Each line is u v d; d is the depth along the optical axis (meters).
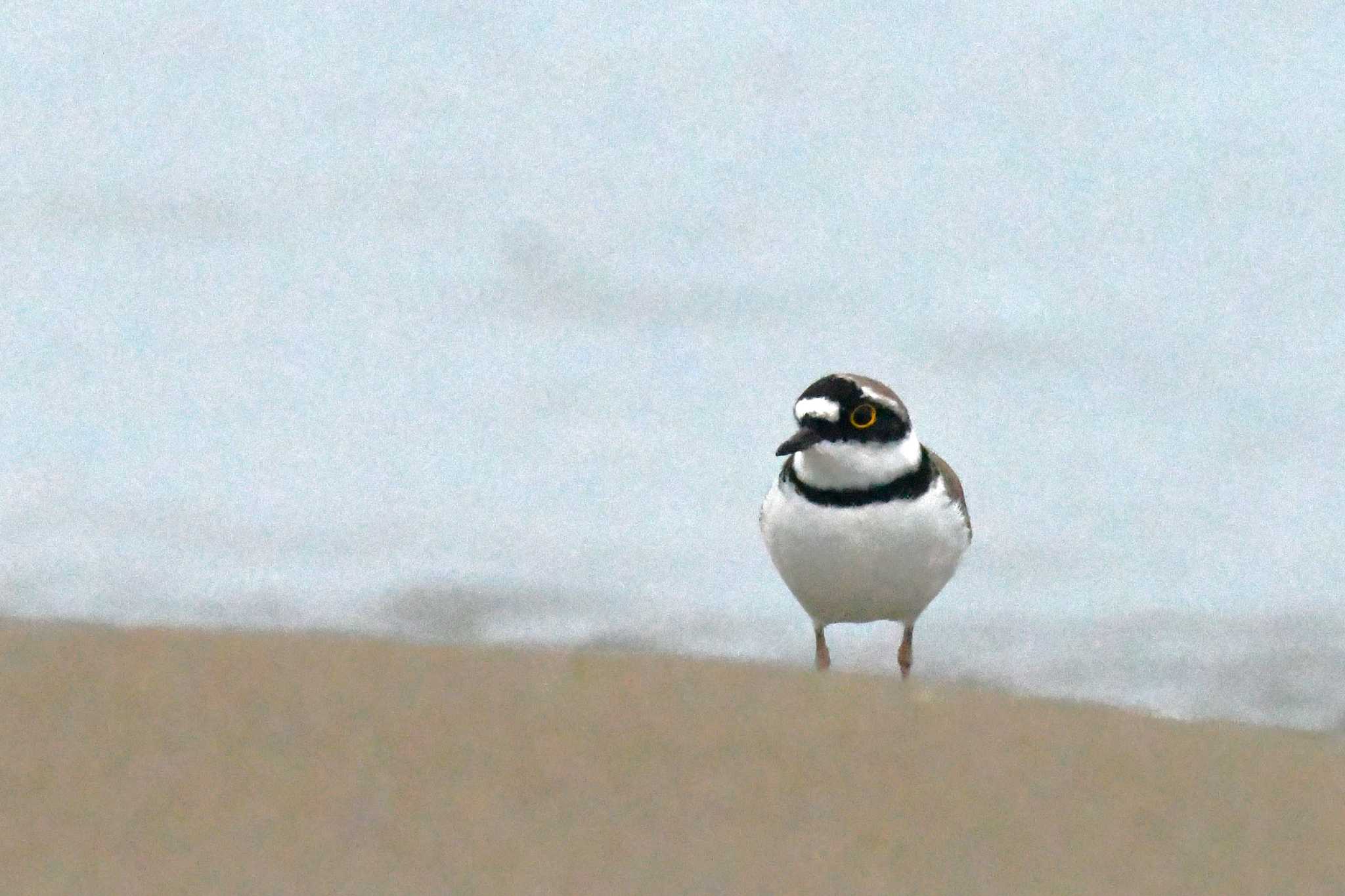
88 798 6.28
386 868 5.89
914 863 6.18
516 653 7.98
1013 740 7.35
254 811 6.24
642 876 5.93
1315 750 7.55
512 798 6.44
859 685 7.91
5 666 7.48
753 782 6.71
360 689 7.38
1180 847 6.47
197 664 7.60
